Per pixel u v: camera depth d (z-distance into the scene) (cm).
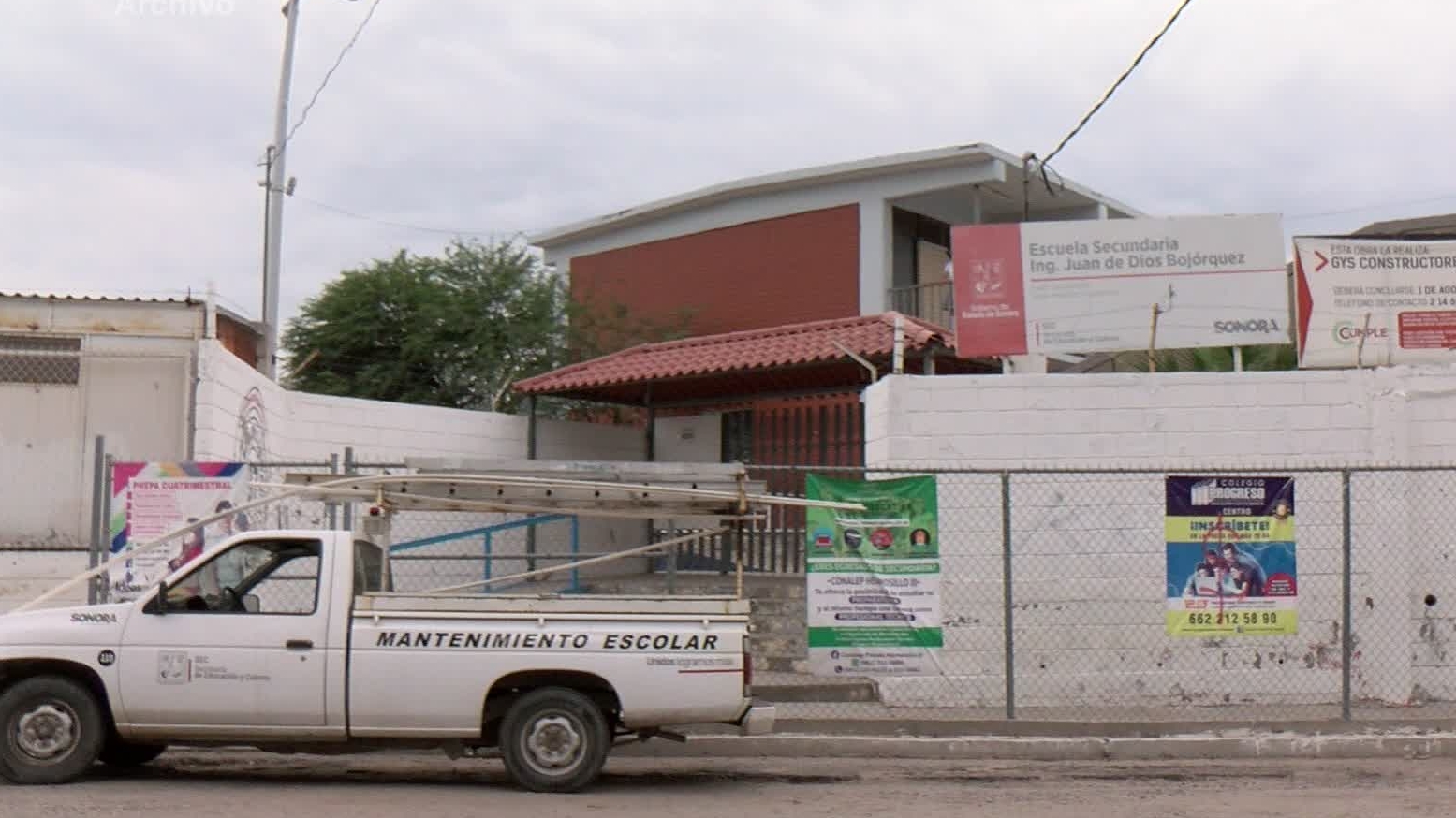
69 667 1001
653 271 3081
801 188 2875
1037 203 2947
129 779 1039
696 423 2178
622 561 2075
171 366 1562
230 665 994
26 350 1549
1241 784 1075
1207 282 1513
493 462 1079
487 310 2731
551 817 904
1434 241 1521
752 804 969
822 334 1997
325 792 991
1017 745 1220
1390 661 1402
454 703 999
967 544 1419
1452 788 1057
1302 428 1437
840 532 1358
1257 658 1408
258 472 1548
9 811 877
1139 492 1420
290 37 2175
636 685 1008
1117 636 1407
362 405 1953
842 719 1281
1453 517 1425
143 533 1341
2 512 1535
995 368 2022
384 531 1088
